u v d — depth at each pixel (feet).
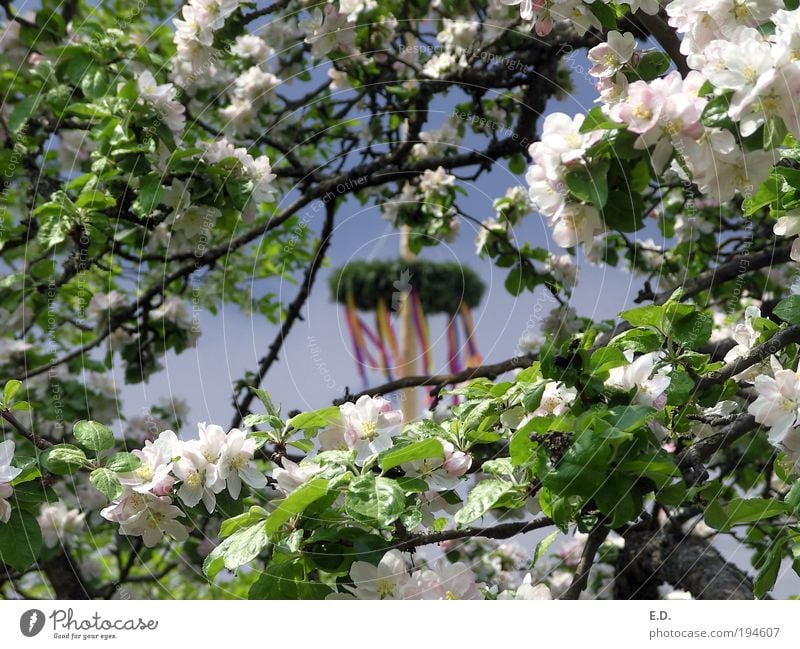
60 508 9.18
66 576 9.01
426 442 4.04
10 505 4.51
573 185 3.81
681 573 6.81
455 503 4.53
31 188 8.85
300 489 3.88
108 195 7.40
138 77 7.56
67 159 8.71
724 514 4.38
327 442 4.51
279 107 10.12
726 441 4.58
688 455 4.56
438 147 10.49
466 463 4.35
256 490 4.85
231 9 7.59
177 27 7.61
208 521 6.59
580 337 4.03
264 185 7.09
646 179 3.93
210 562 4.16
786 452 4.55
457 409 4.60
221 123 9.54
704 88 3.91
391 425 4.43
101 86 7.29
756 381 4.38
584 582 4.22
